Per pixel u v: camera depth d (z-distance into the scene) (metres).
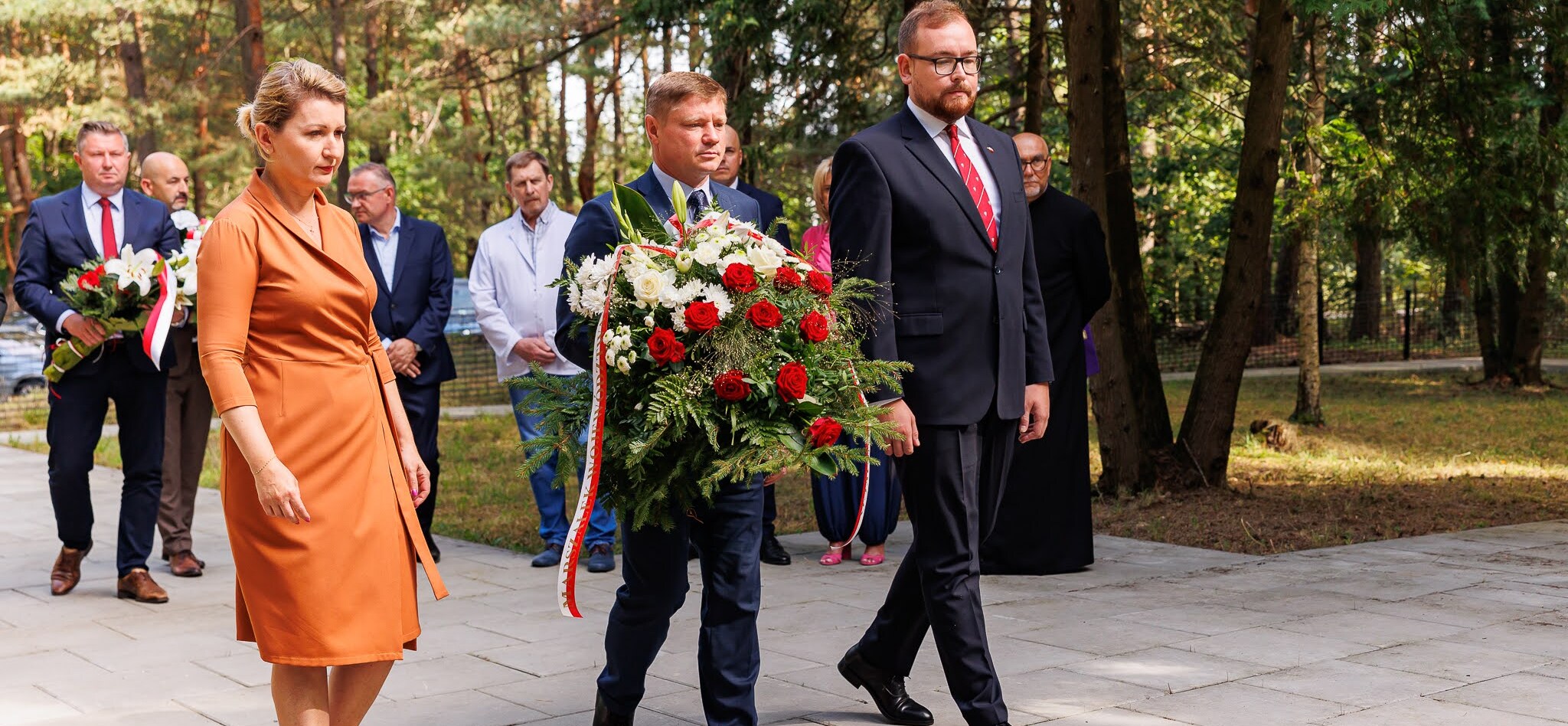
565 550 3.21
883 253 3.66
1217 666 4.54
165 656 5.09
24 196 34.66
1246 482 9.70
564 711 4.19
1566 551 6.74
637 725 4.00
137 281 5.91
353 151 28.62
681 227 3.54
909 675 4.28
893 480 6.77
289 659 3.05
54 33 27.41
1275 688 4.24
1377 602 5.55
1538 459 11.23
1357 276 25.44
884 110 13.02
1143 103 14.99
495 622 5.57
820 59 11.46
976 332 3.74
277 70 3.08
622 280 3.37
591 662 4.83
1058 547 6.42
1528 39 8.33
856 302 3.61
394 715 4.17
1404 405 16.39
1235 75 12.90
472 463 12.52
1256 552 7.02
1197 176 22.34
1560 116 8.56
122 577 6.21
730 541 3.51
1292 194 12.10
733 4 10.70
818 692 4.32
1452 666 4.46
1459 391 18.39
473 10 22.72
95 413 6.34
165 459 6.83
